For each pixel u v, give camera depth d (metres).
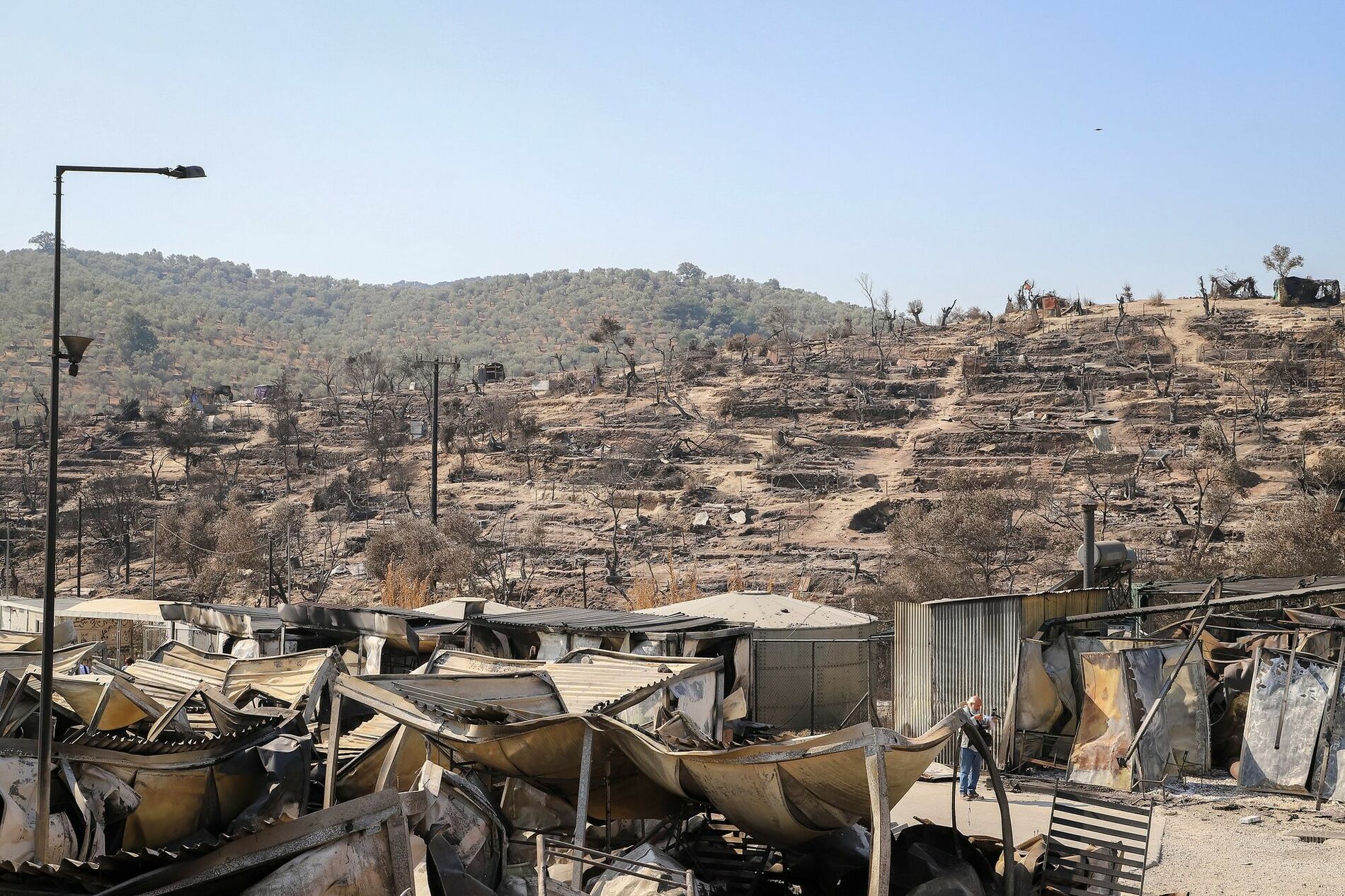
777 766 12.83
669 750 13.48
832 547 89.00
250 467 133.38
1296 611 28.36
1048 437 111.00
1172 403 116.44
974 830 19.00
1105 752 22.67
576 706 15.41
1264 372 123.94
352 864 8.93
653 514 101.94
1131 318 151.38
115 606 33.78
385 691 14.48
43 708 12.58
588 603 72.88
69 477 130.50
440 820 11.59
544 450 125.00
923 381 136.12
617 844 16.33
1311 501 63.88
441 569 68.25
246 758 15.11
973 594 57.25
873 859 11.77
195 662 22.06
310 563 86.00
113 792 13.68
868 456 117.62
